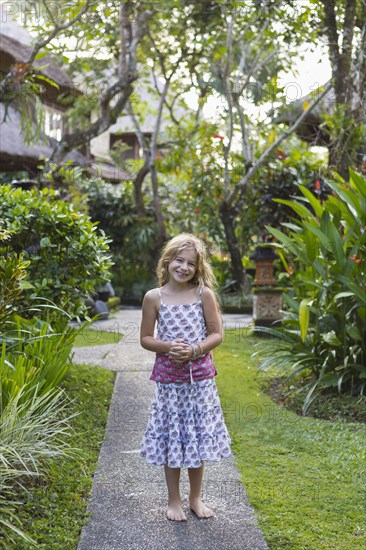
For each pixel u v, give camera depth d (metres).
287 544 2.45
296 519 2.67
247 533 2.54
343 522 2.64
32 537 2.43
